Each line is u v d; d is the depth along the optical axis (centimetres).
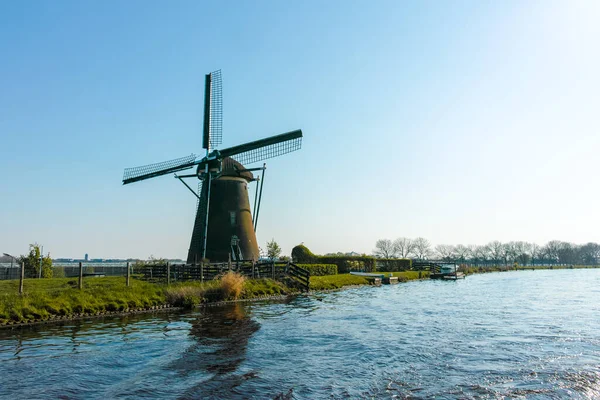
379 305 2331
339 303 2406
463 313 2012
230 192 3588
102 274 3569
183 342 1288
